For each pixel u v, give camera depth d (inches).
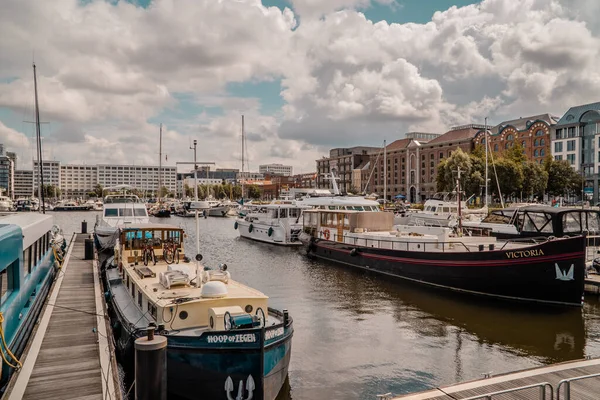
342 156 6688.0
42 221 694.5
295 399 459.2
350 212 1256.8
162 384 343.9
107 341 491.2
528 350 602.5
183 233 705.6
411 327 698.8
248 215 2098.9
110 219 1480.1
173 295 484.1
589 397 383.9
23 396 367.9
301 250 1590.8
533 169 2952.8
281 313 518.9
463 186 2819.9
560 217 1127.6
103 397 366.0
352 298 877.2
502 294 849.5
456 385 409.4
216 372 405.4
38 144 1667.1
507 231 1374.3
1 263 416.8
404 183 5142.7
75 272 931.3
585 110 3489.2
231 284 544.7
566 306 789.9
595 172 3371.1
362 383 498.9
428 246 1013.2
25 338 522.0
